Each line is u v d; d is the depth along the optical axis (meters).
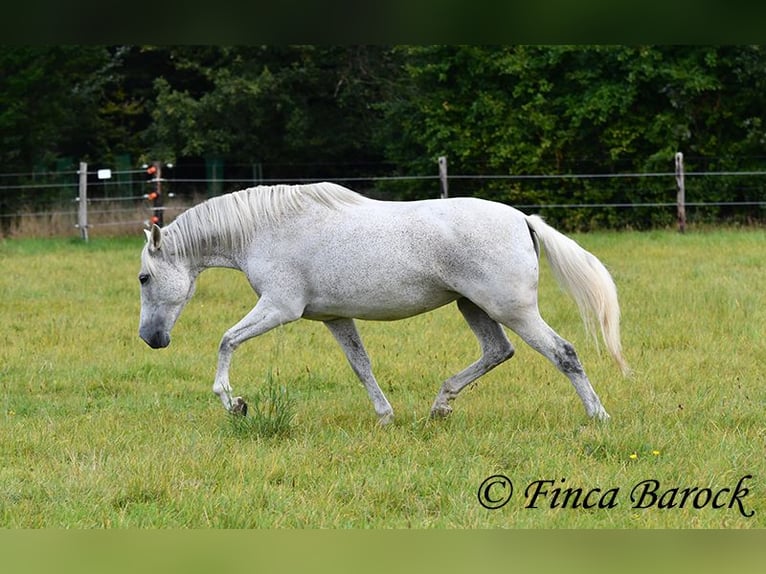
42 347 13.55
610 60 29.02
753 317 14.15
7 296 17.06
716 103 29.56
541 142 29.89
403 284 9.02
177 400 10.91
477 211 9.00
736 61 28.67
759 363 11.85
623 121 29.39
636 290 16.56
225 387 9.37
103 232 28.09
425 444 8.64
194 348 13.52
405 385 11.36
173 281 9.66
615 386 10.66
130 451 8.56
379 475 7.71
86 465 8.06
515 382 11.12
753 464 7.78
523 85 29.59
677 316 14.37
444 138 30.36
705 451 8.11
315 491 7.51
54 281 18.58
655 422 9.00
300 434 9.05
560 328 14.20
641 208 29.59
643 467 7.76
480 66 29.69
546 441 8.59
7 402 10.72
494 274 8.86
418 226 8.98
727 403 9.78
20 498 7.56
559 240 9.02
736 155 29.70
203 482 7.76
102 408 10.57
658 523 6.73
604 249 22.23
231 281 18.56
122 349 13.45
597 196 29.66
